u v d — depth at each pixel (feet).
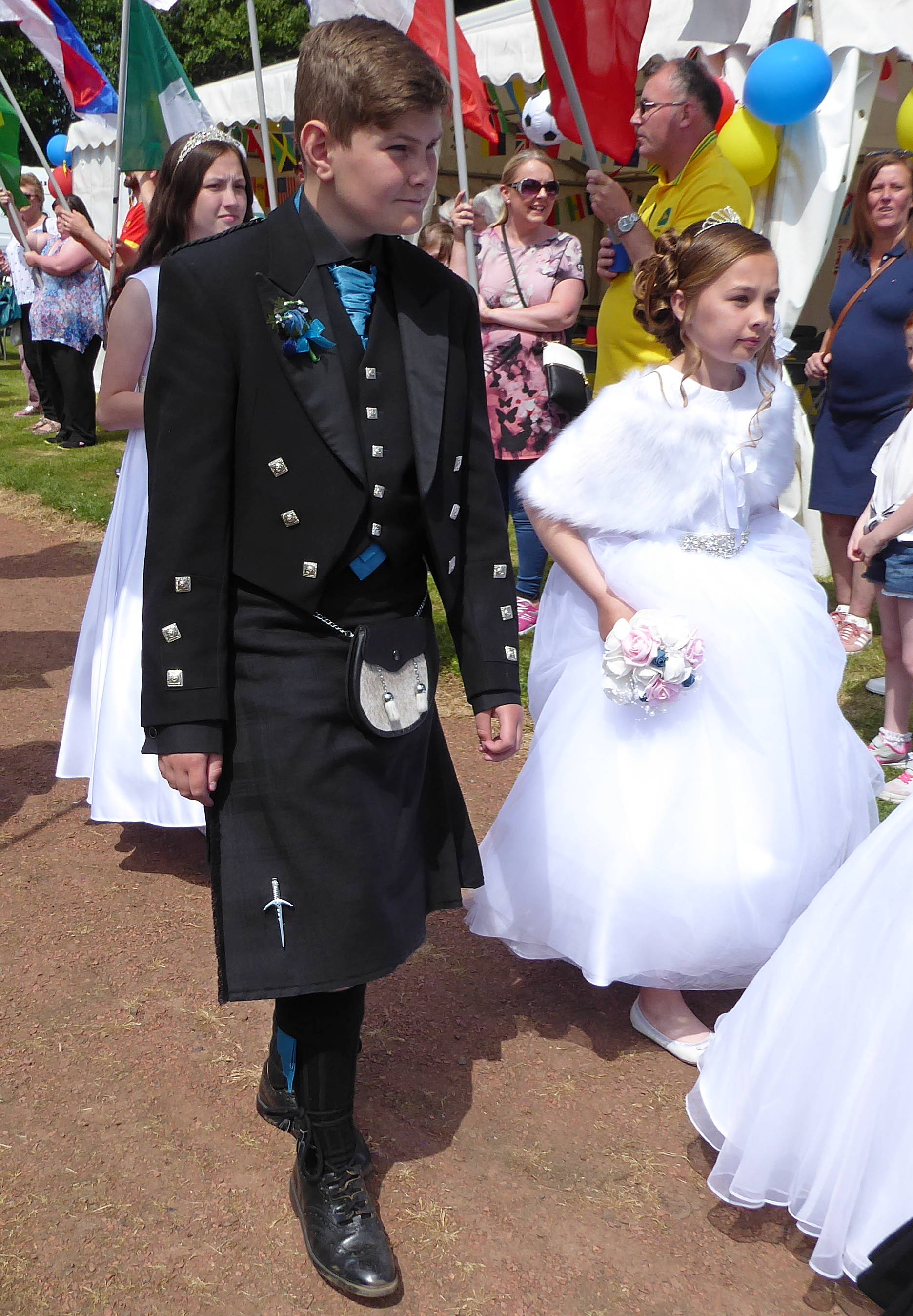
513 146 32.58
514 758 13.21
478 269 16.01
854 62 17.08
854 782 8.28
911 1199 5.79
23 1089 7.70
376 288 6.02
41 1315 6.00
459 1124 7.51
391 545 6.05
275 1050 7.18
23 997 8.66
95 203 36.83
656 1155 7.30
